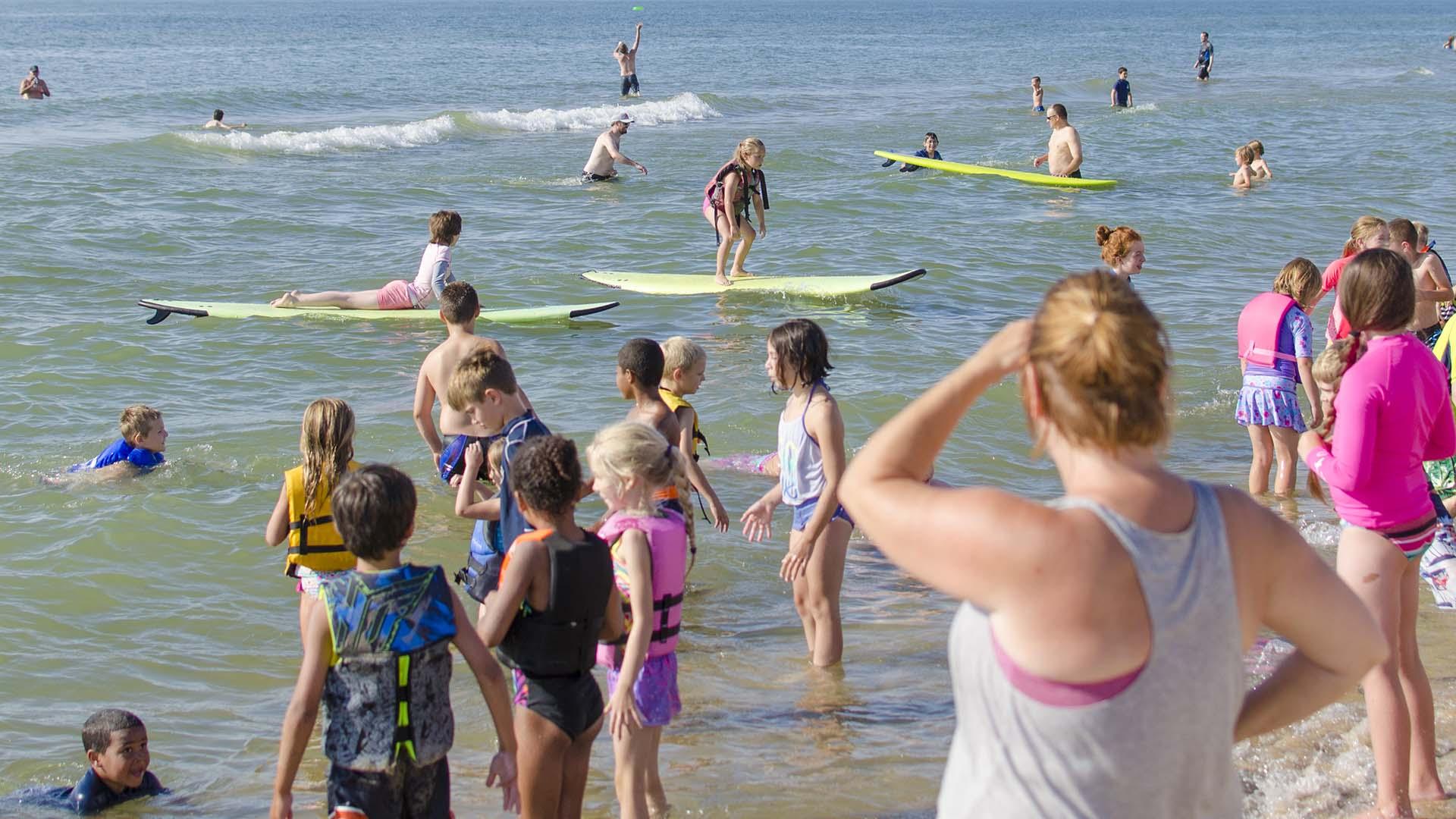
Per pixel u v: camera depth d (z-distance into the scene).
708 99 38.06
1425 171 23.81
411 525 3.52
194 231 16.88
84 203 18.22
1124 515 1.88
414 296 12.90
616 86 43.25
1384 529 3.80
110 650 6.08
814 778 4.66
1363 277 3.81
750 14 155.62
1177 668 1.85
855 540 7.62
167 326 12.29
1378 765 3.80
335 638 3.41
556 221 18.44
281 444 9.04
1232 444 9.38
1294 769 4.37
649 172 23.56
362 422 9.58
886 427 2.09
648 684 4.19
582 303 13.73
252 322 12.47
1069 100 40.72
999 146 28.16
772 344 5.29
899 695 5.43
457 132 30.09
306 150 26.19
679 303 13.74
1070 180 22.08
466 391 5.92
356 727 3.42
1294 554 2.02
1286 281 7.71
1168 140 29.09
